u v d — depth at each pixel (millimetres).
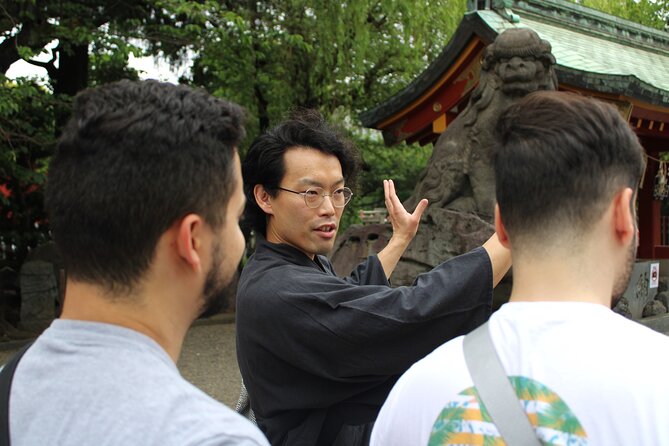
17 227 8812
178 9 6668
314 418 1544
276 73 9008
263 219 1822
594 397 771
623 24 8523
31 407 751
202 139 835
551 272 876
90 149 801
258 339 1555
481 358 856
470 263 1423
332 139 1730
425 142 8266
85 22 7246
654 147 8648
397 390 941
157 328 840
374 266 1826
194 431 711
